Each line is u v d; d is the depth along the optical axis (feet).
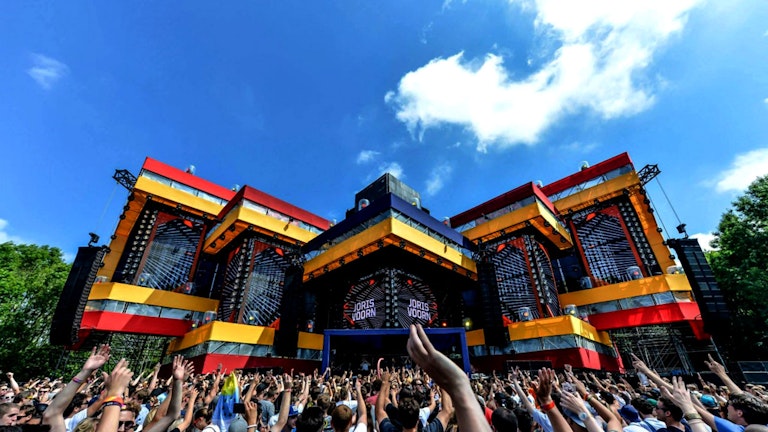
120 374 11.49
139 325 103.24
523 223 121.39
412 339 5.24
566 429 10.13
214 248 131.85
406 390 17.99
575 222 133.49
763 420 13.69
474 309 121.29
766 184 107.04
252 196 128.36
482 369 101.60
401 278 111.96
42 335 117.39
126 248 118.21
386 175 140.05
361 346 104.42
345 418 13.32
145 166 125.49
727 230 112.27
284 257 132.05
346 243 112.57
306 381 27.61
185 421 19.21
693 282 83.30
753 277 97.19
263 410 25.09
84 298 80.43
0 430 10.59
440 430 13.67
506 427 11.94
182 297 115.14
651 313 100.27
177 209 128.67
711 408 26.02
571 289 124.98
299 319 118.62
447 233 119.34
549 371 11.17
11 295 110.22
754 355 102.73
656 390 33.37
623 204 125.08
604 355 103.50
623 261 117.60
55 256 144.97
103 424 10.12
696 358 106.83
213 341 93.86
